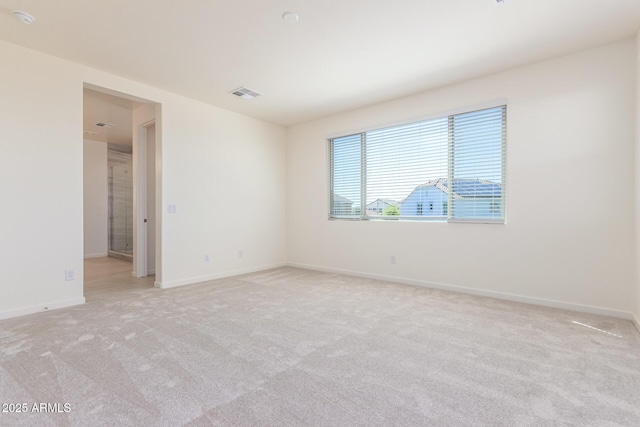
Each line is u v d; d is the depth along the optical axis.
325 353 2.15
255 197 5.22
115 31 2.70
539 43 2.91
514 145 3.42
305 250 5.50
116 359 2.03
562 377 1.84
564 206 3.15
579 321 2.79
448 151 3.93
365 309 3.12
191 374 1.85
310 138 5.40
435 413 1.51
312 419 1.45
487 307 3.20
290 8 2.39
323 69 3.44
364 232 4.71
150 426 1.39
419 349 2.22
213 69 3.43
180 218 4.22
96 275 4.89
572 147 3.11
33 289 3.00
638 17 2.51
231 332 2.51
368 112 4.65
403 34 2.76
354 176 4.88
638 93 2.66
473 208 3.75
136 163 4.80
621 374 1.87
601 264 2.98
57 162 3.15
